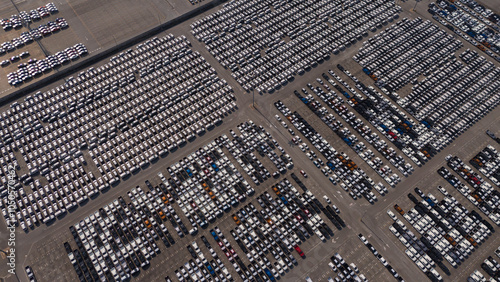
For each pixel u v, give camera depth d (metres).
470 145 173.62
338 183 160.12
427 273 138.12
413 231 147.88
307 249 142.88
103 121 177.25
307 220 149.38
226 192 156.25
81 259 138.25
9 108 180.62
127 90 189.38
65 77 193.88
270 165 164.62
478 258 142.12
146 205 151.75
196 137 172.88
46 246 140.75
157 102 185.00
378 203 155.12
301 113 182.38
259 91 189.75
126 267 137.12
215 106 183.38
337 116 181.88
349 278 136.88
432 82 195.38
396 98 188.75
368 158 167.75
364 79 197.00
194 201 153.25
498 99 189.75
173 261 138.88
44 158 163.12
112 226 146.12
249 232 146.12
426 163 167.25
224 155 167.25
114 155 165.38
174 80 193.75
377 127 177.75
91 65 199.25
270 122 178.75
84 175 159.12
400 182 161.25
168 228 146.38
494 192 158.62
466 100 189.38
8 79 187.00
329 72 199.50
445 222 149.75
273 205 153.12
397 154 169.62
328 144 171.38
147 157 165.50
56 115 178.50
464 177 162.50
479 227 149.38
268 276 136.38
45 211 148.88
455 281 137.12
